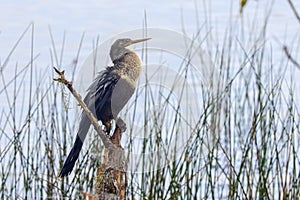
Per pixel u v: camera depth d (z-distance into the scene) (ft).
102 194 34.06
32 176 39.55
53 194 38.17
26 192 38.83
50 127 43.78
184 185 40.06
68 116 40.60
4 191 39.34
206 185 40.83
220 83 50.52
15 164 39.29
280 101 48.91
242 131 48.57
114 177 34.12
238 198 38.63
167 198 40.37
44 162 40.29
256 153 43.57
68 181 38.68
